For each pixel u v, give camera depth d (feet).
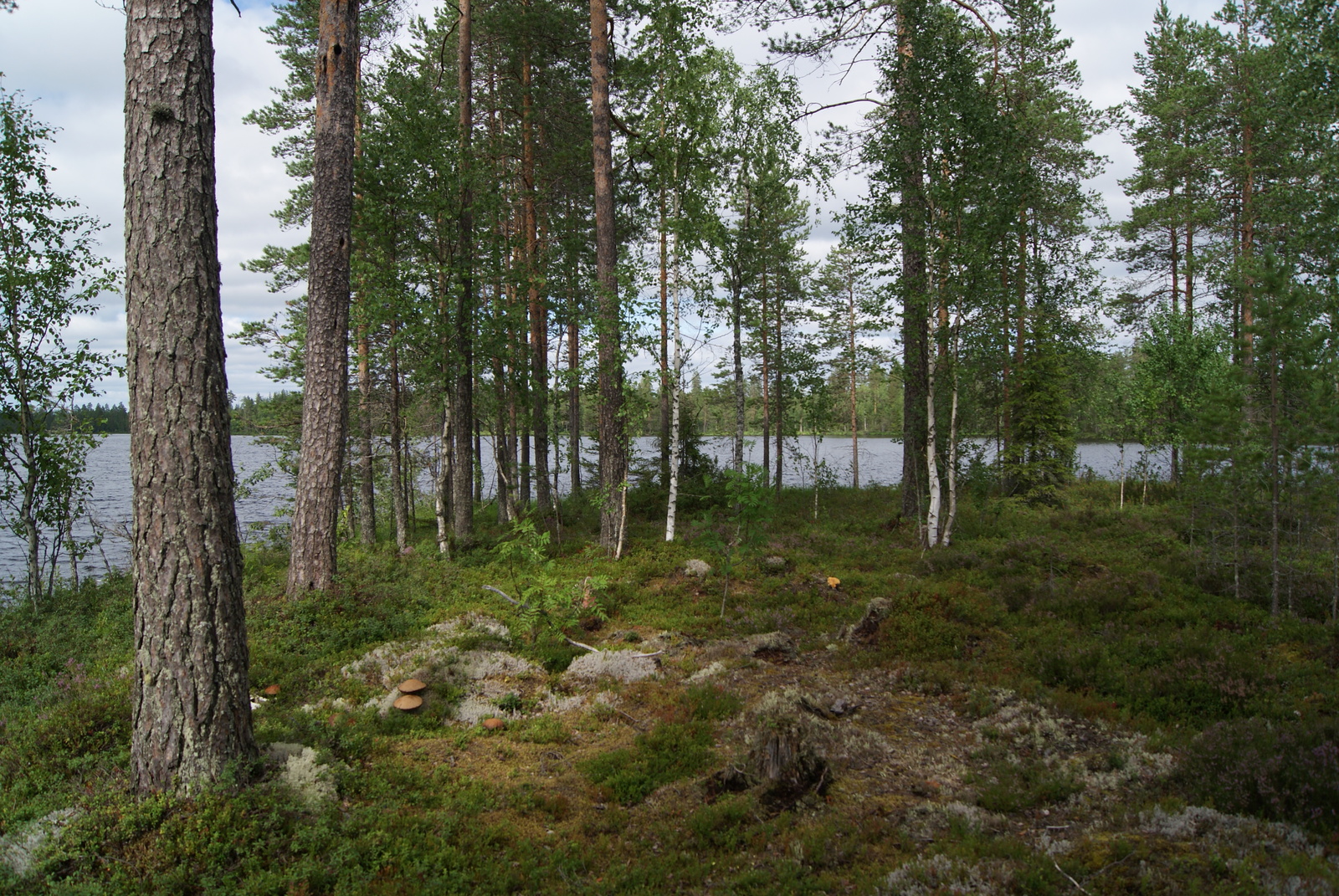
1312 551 31.94
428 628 29.25
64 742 16.79
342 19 32.04
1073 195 60.64
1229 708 20.42
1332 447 29.22
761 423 106.11
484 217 46.65
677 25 45.78
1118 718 20.22
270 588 32.71
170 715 14.64
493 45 55.98
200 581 14.96
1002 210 42.50
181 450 14.90
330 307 32.07
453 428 44.88
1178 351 63.77
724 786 17.38
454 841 15.01
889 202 44.32
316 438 31.55
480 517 73.92
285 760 16.63
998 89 51.98
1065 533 49.14
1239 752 15.24
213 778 14.78
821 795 16.81
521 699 23.54
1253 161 59.72
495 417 56.70
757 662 26.30
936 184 42.47
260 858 13.17
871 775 17.94
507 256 50.47
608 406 46.16
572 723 21.85
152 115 14.84
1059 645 25.59
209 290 15.49
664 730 20.36
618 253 65.31
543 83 58.49
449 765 18.76
